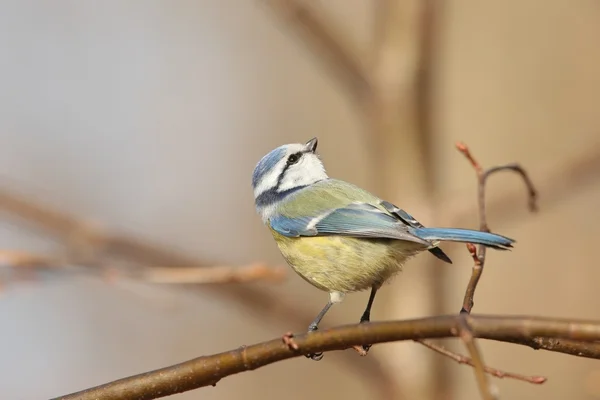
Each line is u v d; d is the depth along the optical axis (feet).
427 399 36.52
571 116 45.27
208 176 52.60
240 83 54.03
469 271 43.62
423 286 36.42
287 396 46.11
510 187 42.91
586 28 45.98
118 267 32.58
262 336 47.65
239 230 51.44
